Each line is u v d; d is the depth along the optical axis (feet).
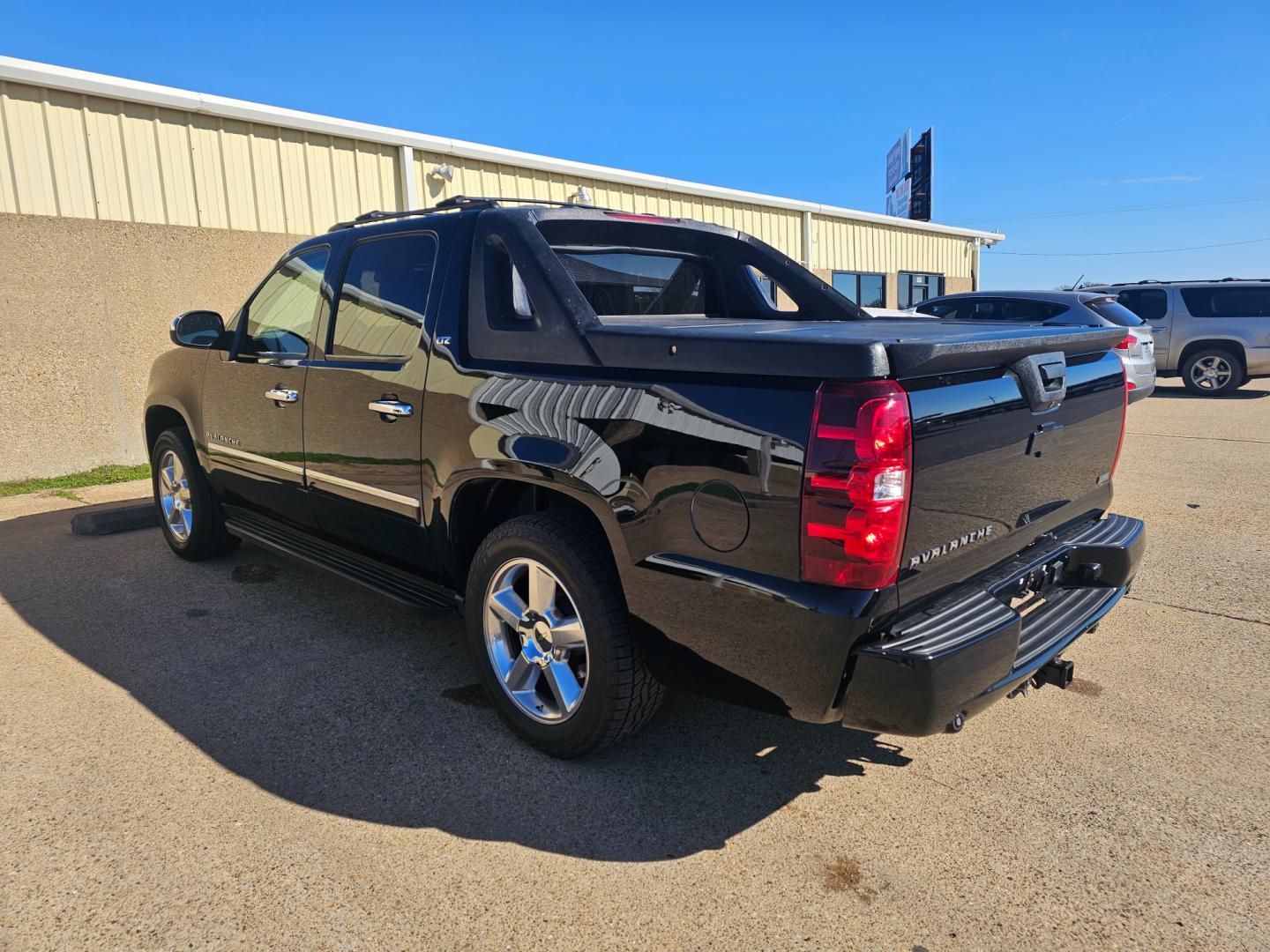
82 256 24.31
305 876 7.34
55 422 24.36
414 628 13.10
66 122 23.76
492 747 9.59
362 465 11.12
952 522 7.48
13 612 13.80
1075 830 8.02
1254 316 45.98
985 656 7.22
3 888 7.14
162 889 7.15
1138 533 10.18
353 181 30.04
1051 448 8.93
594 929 6.75
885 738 9.84
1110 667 11.60
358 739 9.74
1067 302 33.83
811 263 53.42
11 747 9.46
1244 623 13.08
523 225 9.62
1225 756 9.30
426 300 10.30
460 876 7.37
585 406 8.38
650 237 12.17
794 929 6.75
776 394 7.08
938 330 8.81
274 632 12.93
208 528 15.74
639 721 8.86
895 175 115.44
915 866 7.52
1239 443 30.09
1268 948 6.52
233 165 27.07
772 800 8.57
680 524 7.71
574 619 9.00
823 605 6.89
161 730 9.91
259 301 13.58
